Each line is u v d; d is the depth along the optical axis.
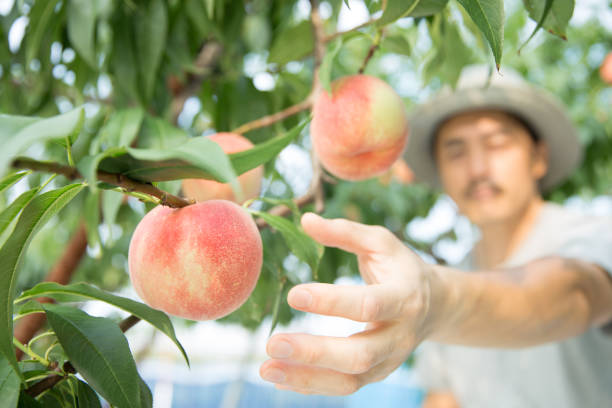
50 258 2.71
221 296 0.58
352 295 0.55
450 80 1.20
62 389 0.60
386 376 0.64
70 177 0.43
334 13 1.04
